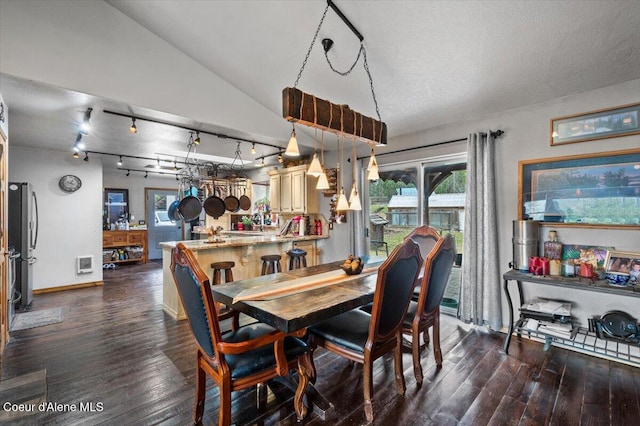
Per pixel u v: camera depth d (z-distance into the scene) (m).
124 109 2.96
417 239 3.24
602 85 2.56
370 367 1.87
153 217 7.89
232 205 5.09
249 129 3.64
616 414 1.90
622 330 2.38
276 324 1.66
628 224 2.47
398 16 2.18
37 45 2.28
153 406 1.98
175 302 3.58
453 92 2.93
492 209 3.12
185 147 4.68
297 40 2.61
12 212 3.96
